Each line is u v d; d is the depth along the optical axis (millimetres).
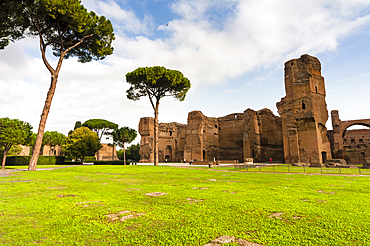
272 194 9273
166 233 4730
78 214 6211
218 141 61469
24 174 19250
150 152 56812
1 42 22312
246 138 50688
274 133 52844
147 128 58188
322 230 4875
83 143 49688
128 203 7602
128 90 39469
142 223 5453
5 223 5387
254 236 4570
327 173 21438
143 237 4512
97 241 4336
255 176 18188
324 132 40062
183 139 65562
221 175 19141
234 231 4855
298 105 40750
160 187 11500
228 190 10430
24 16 21172
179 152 65375
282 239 4359
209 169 27234
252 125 52188
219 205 7223
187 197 8680
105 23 26641
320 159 37062
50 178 16094
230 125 60312
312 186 11852
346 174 20344
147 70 35469
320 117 39875
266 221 5531
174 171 23750
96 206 7168
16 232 4742
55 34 25719
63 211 6527
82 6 23109
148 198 8461
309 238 4414
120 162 51812
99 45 26922
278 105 44438
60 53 26641
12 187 11422
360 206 7078
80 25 22922
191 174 20141
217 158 59406
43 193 9562
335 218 5699
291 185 12305
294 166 33344
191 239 4391
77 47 27875
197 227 5090
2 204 7309
